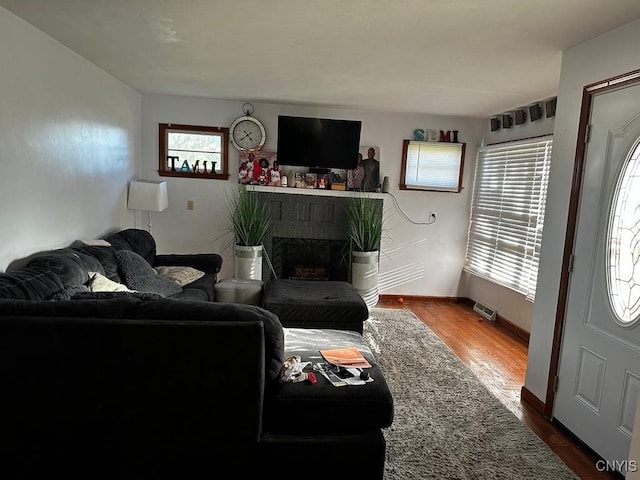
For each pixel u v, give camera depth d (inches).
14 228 97.6
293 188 200.1
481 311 196.7
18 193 98.7
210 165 200.4
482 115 201.2
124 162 173.3
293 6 85.7
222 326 68.8
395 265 216.1
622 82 86.8
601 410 90.1
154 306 73.0
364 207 196.1
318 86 156.9
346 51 113.3
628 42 86.1
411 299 219.3
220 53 121.0
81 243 127.0
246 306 77.6
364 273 192.4
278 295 141.5
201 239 204.4
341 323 136.8
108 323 68.1
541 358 111.0
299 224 203.3
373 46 108.0
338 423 73.6
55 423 70.4
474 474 84.0
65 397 69.4
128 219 181.2
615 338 87.0
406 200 211.6
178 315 71.9
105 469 72.3
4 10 91.5
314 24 95.0
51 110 112.7
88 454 71.6
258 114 198.8
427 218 213.8
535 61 113.8
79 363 68.6
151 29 103.3
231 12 90.4
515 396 119.3
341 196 202.1
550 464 88.4
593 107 95.3
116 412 70.2
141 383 69.4
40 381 68.9
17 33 96.6
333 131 192.7
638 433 45.8
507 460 89.1
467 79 135.7
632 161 84.7
